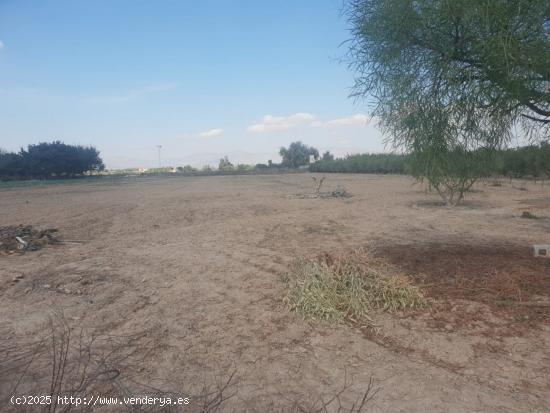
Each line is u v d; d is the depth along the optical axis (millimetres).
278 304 6129
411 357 4469
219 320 5617
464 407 3561
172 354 4641
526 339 4727
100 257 9328
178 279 7551
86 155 64562
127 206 20734
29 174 58500
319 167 68938
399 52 6152
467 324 5156
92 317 5766
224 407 3613
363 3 6406
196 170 95875
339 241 10516
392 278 6105
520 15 5152
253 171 79500
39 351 4703
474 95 5832
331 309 5539
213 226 13609
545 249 7672
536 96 5637
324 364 4352
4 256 9461
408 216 14852
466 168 6988
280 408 3596
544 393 3746
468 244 9367
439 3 5391
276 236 11562
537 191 23422
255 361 4453
